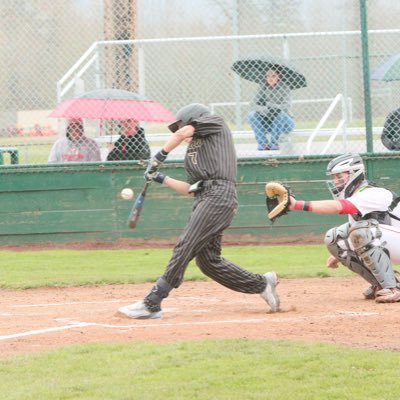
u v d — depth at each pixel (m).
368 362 20.55
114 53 52.75
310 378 19.34
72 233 49.69
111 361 21.03
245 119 53.03
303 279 38.22
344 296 32.75
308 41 53.16
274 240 49.69
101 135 54.12
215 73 52.91
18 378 19.75
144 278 38.72
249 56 51.41
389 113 49.94
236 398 17.94
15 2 52.62
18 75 53.25
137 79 53.00
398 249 29.98
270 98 51.09
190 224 26.80
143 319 27.53
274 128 51.25
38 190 49.53
